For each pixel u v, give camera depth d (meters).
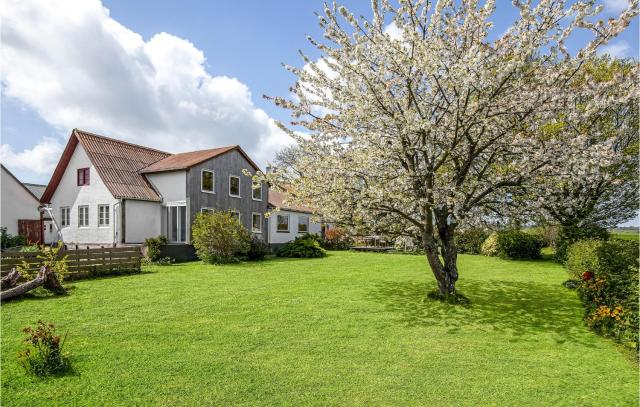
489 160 9.41
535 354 5.78
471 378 4.90
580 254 9.95
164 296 9.51
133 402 4.20
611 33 7.16
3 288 9.22
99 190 20.38
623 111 15.21
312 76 8.87
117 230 19.34
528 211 9.47
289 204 9.73
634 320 6.07
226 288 10.66
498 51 7.78
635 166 15.46
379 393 4.48
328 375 4.94
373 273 13.90
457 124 8.23
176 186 20.78
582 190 13.31
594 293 7.60
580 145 7.86
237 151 23.98
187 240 20.20
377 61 8.51
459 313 8.09
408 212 9.80
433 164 9.34
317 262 18.08
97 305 8.49
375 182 8.80
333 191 8.73
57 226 21.94
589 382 4.81
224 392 4.44
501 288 10.91
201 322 7.18
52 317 7.45
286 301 8.99
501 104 8.05
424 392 4.52
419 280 12.20
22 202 24.30
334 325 7.09
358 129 8.84
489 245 19.91
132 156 23.02
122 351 5.66
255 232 25.16
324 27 8.39
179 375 4.86
